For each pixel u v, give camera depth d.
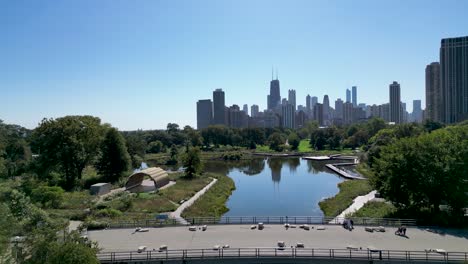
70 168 80.12
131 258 31.56
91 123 87.12
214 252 32.66
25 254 27.11
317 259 31.44
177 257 31.59
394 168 46.34
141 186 79.06
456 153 44.69
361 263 31.22
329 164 130.25
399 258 31.16
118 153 86.00
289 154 173.00
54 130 78.88
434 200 44.22
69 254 25.27
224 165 138.25
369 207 55.28
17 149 102.19
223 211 62.22
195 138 199.38
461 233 38.91
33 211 39.09
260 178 102.25
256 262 31.67
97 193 68.56
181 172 103.88
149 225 42.81
